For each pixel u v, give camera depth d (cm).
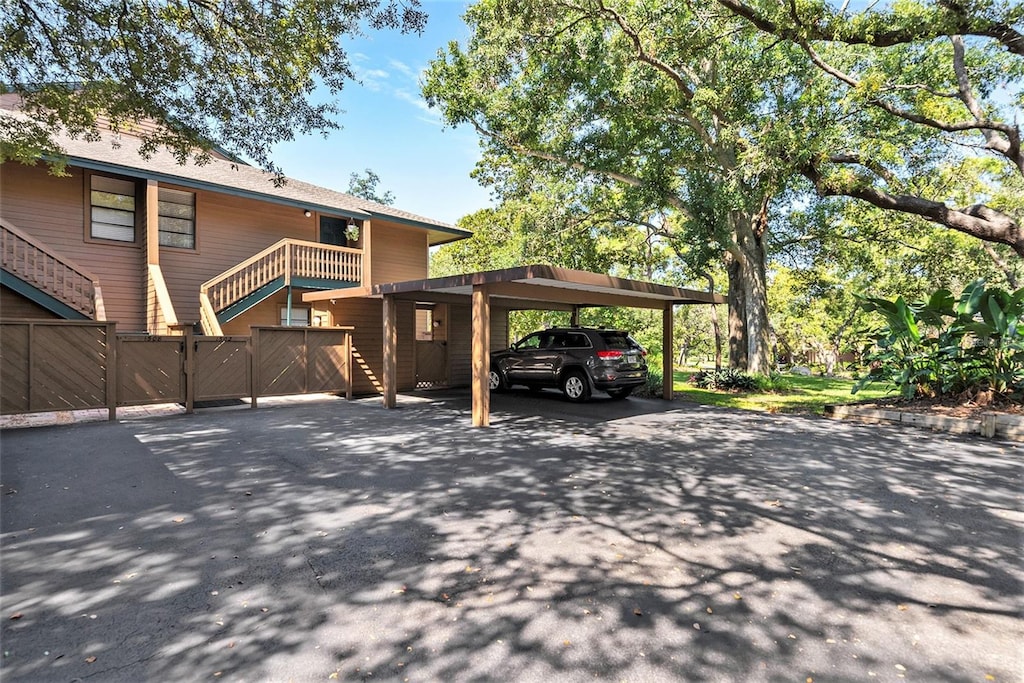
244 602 288
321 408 1067
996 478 549
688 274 2030
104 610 277
